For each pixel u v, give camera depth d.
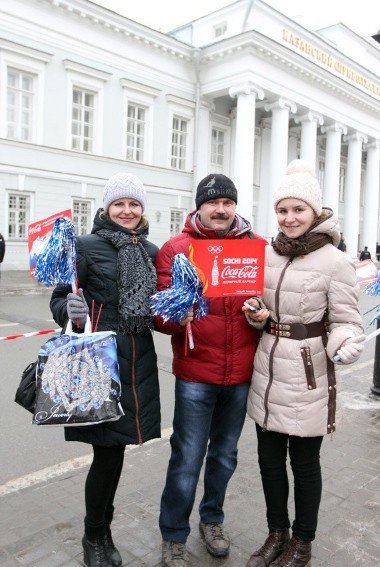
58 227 2.25
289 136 30.47
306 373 2.33
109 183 2.45
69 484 3.30
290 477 3.48
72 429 2.29
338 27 30.53
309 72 24.45
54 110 18.66
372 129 30.78
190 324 2.46
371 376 6.21
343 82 26.58
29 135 18.42
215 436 2.69
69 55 18.88
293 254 2.37
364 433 4.26
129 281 2.32
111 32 19.94
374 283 4.30
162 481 3.32
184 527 2.52
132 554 2.54
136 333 2.36
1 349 7.21
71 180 19.33
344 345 2.22
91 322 2.33
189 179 23.89
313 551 2.61
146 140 22.08
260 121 27.59
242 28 23.92
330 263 2.32
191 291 2.23
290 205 2.35
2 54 17.08
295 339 2.36
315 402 2.34
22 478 3.41
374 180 32.53
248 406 2.54
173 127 23.45
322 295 2.34
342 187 36.88
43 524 2.79
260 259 2.32
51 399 2.11
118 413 2.17
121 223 2.46
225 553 2.54
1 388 5.45
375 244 33.28
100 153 20.23
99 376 2.15
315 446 2.40
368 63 32.69
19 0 17.19
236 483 3.33
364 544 2.69
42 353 2.17
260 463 2.54
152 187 22.27
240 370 2.53
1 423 4.47
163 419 4.67
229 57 22.34
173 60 22.47
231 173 26.12
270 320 2.45
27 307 11.45
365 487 3.30
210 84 23.20
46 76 18.31
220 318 2.46
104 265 2.33
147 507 2.98
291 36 25.22
